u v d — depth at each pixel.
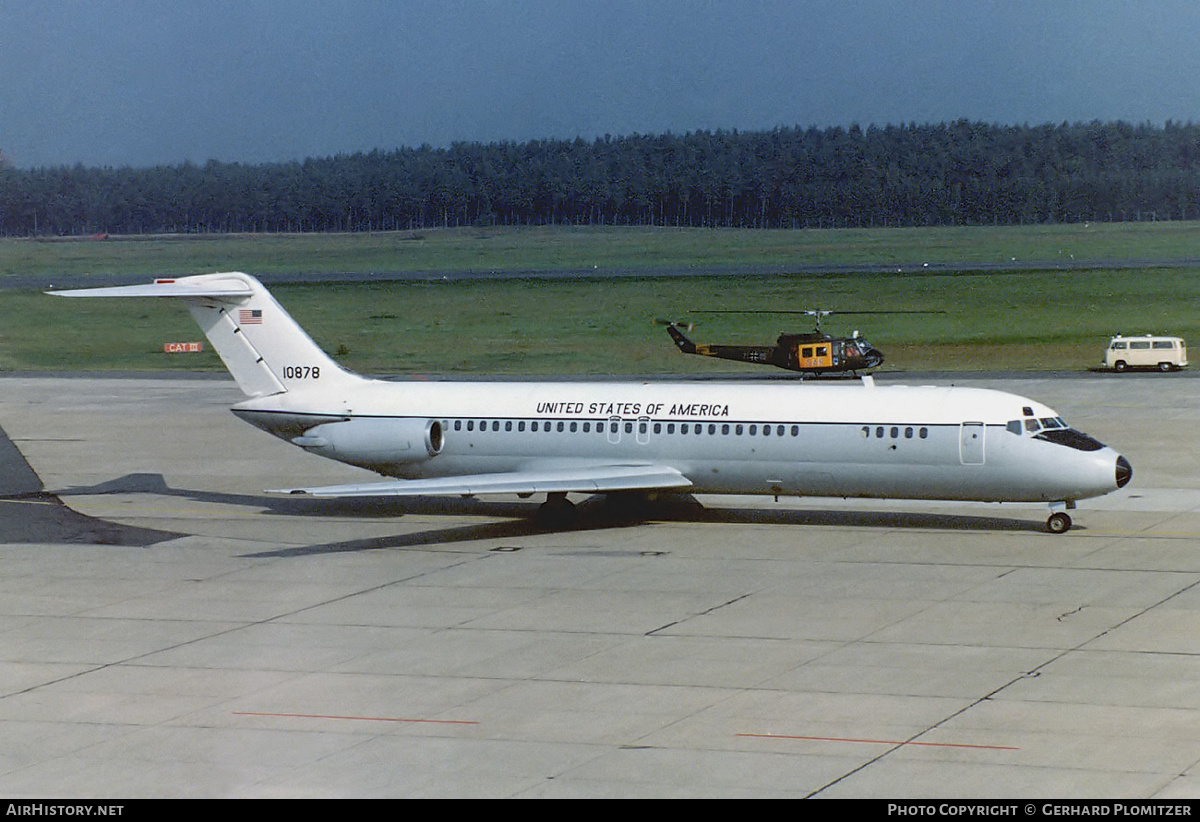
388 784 45.53
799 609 67.88
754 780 45.12
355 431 96.88
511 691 55.50
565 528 91.00
